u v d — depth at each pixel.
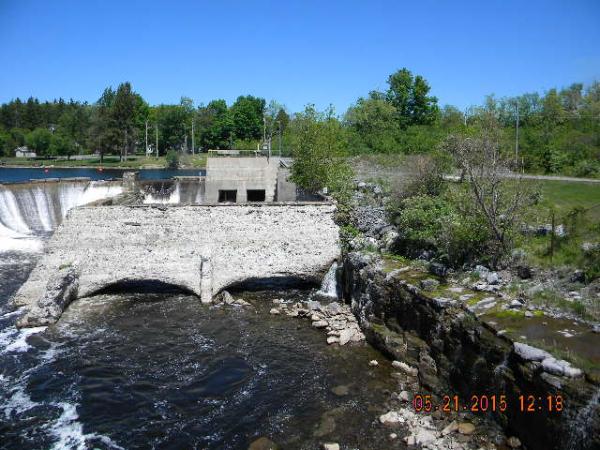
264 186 52.84
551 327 21.77
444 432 20.95
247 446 20.81
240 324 32.94
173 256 37.50
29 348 29.09
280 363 27.78
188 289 37.69
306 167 51.28
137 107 160.00
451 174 47.50
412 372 26.08
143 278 37.25
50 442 21.11
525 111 80.31
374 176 54.88
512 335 20.94
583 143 58.84
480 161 35.81
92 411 23.30
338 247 38.81
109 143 134.62
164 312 34.75
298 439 21.17
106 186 58.22
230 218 38.03
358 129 80.62
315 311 34.28
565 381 17.73
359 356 28.52
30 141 154.12
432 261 31.95
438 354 24.73
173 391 24.97
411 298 27.31
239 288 39.84
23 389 24.95
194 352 29.02
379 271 30.78
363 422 22.20
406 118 88.44
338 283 38.03
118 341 30.20
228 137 150.00
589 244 29.39
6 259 45.53
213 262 37.75
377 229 40.06
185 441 21.20
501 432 20.50
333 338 30.22
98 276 37.00
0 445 20.89
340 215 39.75
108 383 25.64
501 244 29.95
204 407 23.64
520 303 24.02
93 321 32.97
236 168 53.34
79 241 37.19
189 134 158.38
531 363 19.16
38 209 55.12
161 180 59.38
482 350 21.80
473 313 23.48
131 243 37.34
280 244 38.47
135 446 20.89
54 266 36.75
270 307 35.97
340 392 24.70
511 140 59.19
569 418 17.31
